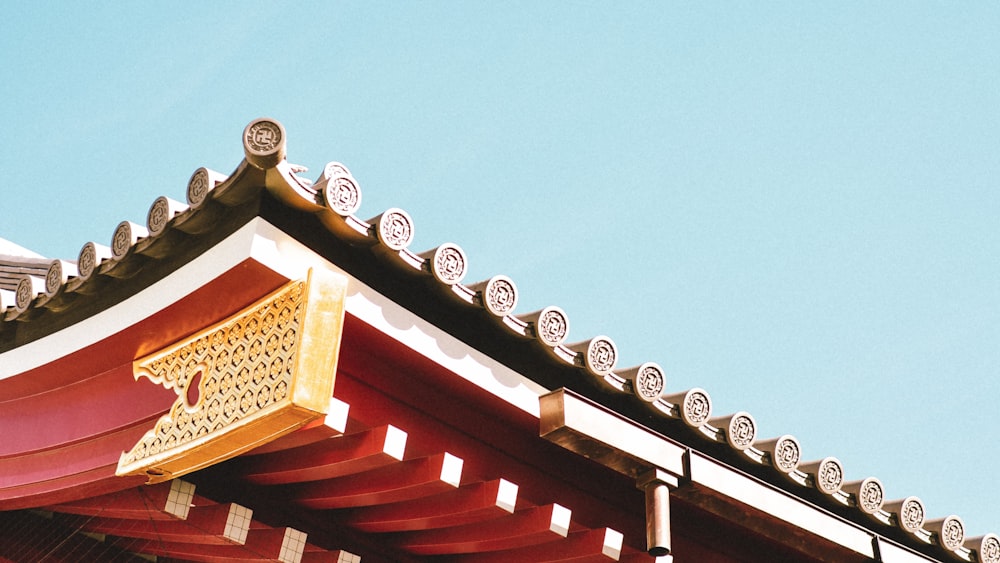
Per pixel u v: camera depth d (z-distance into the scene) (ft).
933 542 27.25
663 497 21.91
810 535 24.39
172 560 26.37
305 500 23.35
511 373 21.31
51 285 22.35
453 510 22.40
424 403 21.39
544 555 23.93
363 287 19.61
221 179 19.22
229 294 19.42
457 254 20.16
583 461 23.71
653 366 22.26
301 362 17.99
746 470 23.88
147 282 20.83
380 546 24.58
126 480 21.09
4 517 25.58
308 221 19.20
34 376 23.18
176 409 20.34
